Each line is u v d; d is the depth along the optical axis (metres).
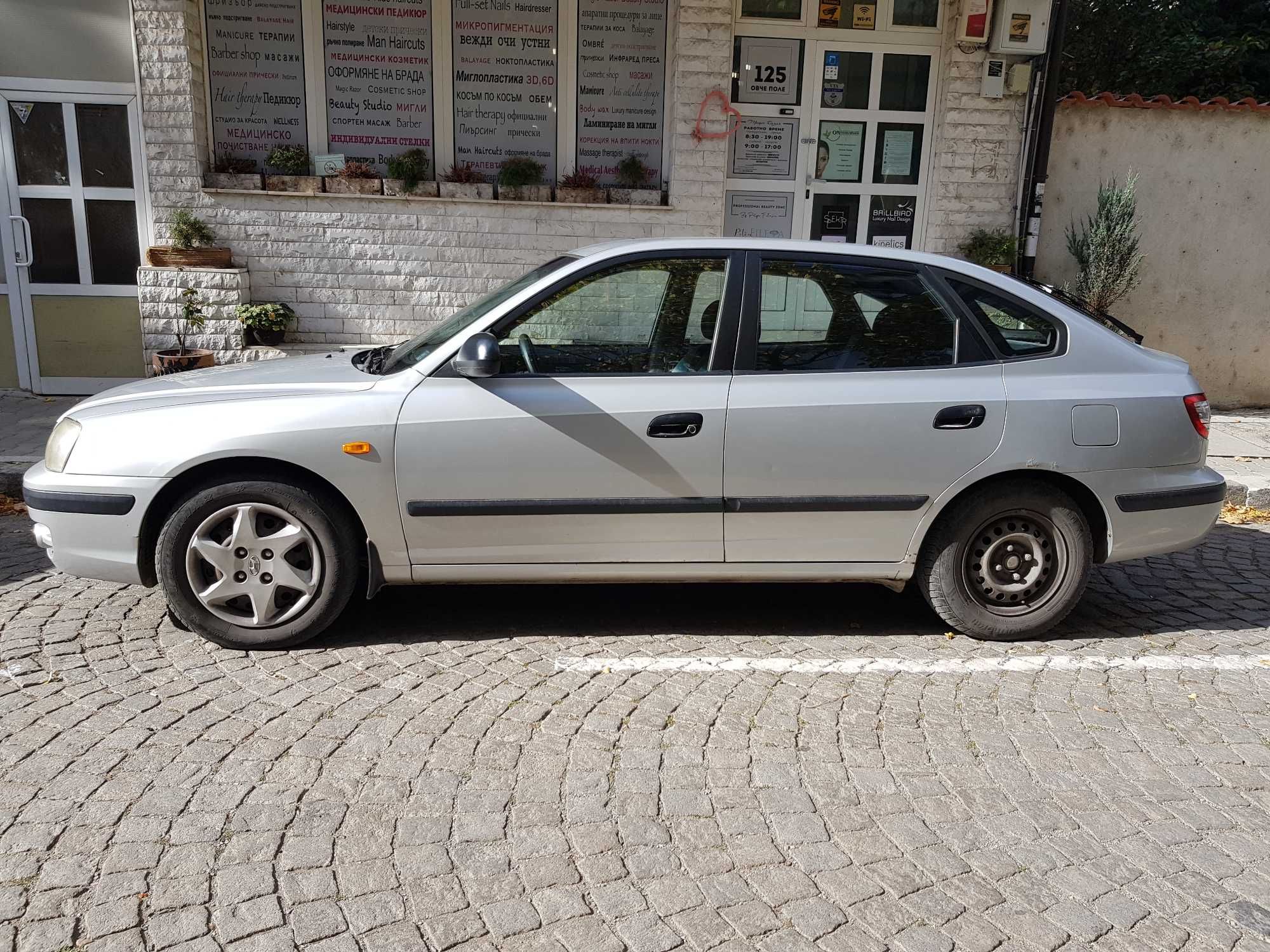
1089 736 3.72
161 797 3.15
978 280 4.45
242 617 4.25
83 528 4.13
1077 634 4.74
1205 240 9.31
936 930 2.65
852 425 4.22
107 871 2.79
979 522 4.43
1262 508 7.05
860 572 4.44
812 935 2.62
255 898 2.70
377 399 4.11
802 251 4.37
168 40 8.33
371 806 3.14
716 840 3.02
